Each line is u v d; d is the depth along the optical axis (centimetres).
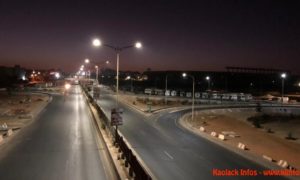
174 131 4603
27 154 2859
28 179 2214
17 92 10962
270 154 3578
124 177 2066
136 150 3238
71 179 2211
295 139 4841
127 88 14988
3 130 4038
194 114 7069
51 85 15338
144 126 4900
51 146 3177
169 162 2833
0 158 2730
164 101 9362
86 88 10894
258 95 13988
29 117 5166
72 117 5325
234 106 9125
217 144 3781
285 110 8662
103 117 4031
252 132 5222
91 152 2928
